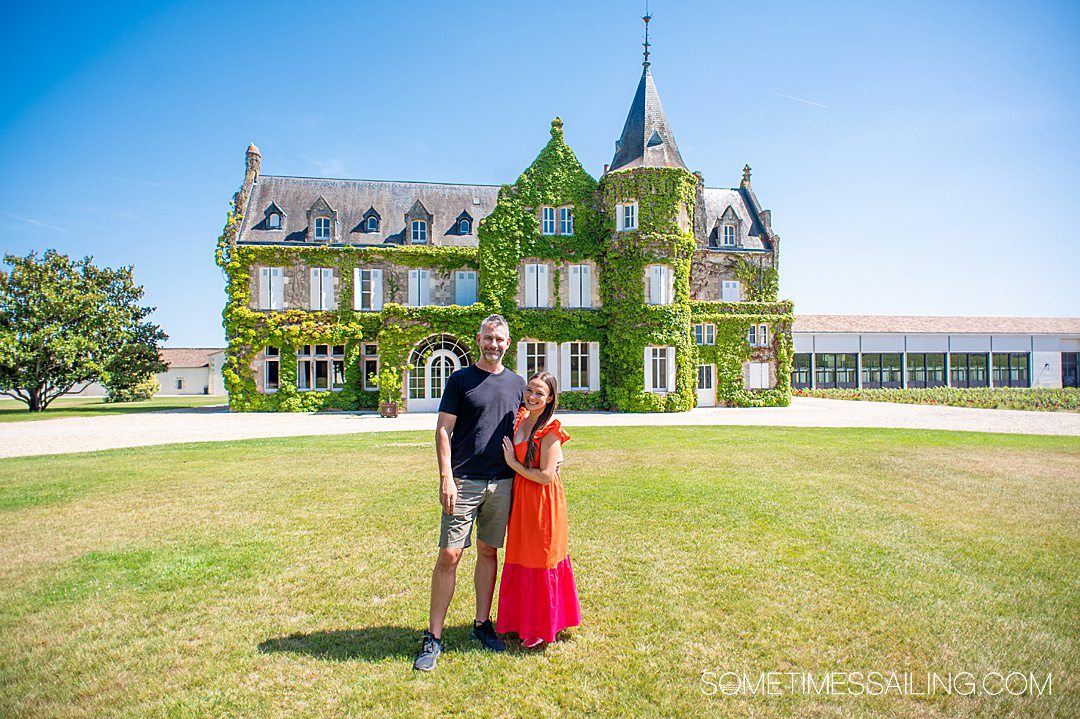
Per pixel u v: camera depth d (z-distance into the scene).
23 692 3.84
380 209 36.25
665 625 4.79
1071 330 55.91
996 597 5.30
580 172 32.62
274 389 32.66
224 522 7.83
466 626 4.89
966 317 57.53
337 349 33.69
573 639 4.59
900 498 9.02
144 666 4.18
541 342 31.42
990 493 9.38
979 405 33.41
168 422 24.81
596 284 32.53
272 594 5.47
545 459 4.52
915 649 4.38
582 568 6.05
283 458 13.27
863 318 55.06
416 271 34.03
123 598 5.34
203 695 3.83
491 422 4.65
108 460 13.17
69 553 6.57
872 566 6.06
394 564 6.26
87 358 35.97
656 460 12.63
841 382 52.06
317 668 4.18
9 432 20.81
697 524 7.58
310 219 33.81
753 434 17.75
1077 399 34.03
